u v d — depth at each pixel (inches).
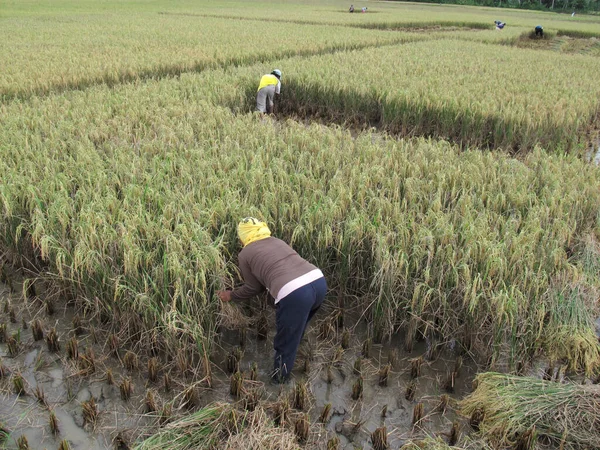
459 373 174.6
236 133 324.2
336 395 163.8
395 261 176.9
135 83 503.8
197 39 860.6
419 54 772.0
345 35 1042.7
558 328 170.9
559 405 144.2
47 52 655.1
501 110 428.5
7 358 170.6
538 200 234.8
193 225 185.6
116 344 172.2
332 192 223.0
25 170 239.0
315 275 150.2
